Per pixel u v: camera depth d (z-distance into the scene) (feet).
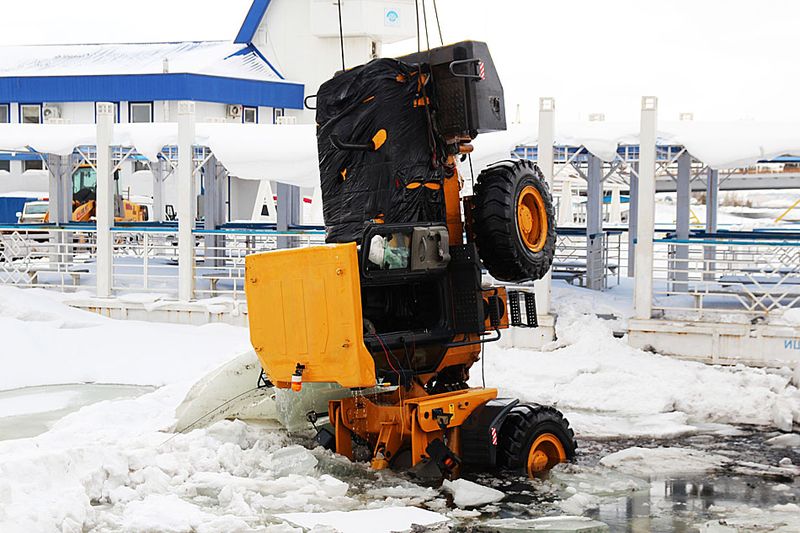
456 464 27.63
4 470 24.93
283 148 57.26
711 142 50.75
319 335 27.27
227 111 138.00
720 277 61.41
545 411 29.63
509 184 29.43
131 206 115.55
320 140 30.60
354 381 26.71
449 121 29.12
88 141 63.00
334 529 23.84
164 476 27.76
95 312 60.75
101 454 27.76
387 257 27.63
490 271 30.19
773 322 47.91
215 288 66.49
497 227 29.19
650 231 49.93
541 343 50.78
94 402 41.91
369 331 28.14
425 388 30.81
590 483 28.30
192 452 29.68
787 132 50.06
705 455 32.19
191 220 60.39
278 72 147.02
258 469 29.48
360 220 29.66
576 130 52.80
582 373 44.52
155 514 24.48
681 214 63.46
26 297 59.98
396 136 29.22
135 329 56.08
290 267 27.89
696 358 48.26
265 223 77.41
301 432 33.14
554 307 53.93
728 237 64.69
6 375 46.50
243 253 88.38
